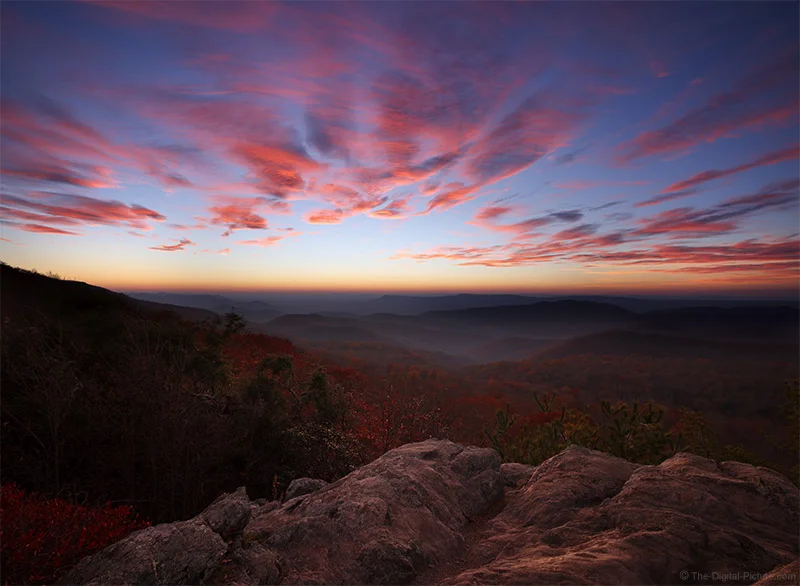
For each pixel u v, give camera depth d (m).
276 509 4.54
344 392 12.40
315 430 9.52
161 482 7.15
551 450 7.86
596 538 3.69
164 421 7.11
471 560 3.80
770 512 3.95
